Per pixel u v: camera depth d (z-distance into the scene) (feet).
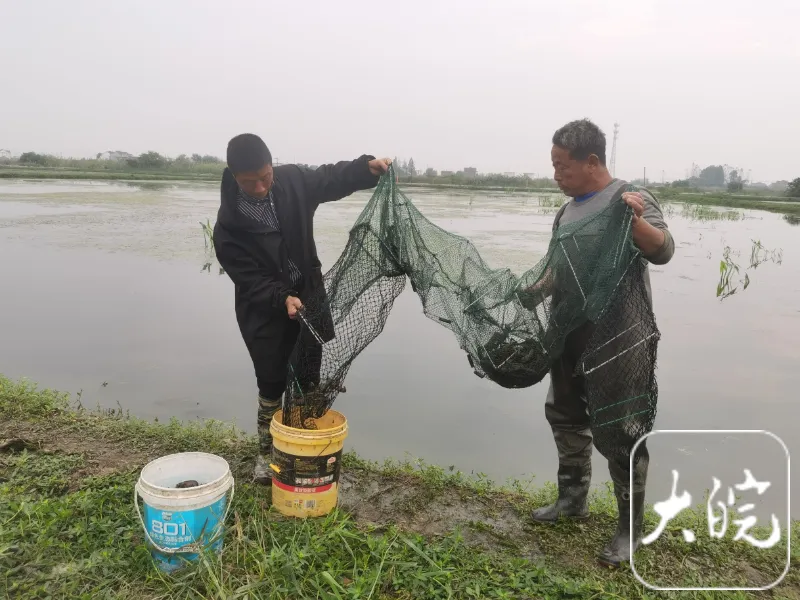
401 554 11.44
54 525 11.38
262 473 14.26
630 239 10.89
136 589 10.09
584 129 11.43
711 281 46.98
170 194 115.03
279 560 10.73
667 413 22.47
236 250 12.96
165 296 36.63
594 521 13.89
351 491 14.79
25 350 26.94
